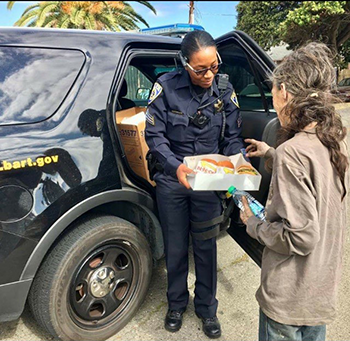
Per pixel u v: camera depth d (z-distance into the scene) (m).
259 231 1.13
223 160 1.61
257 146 1.65
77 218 1.79
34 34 1.69
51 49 1.69
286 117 1.12
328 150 1.07
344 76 15.67
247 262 2.66
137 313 2.12
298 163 1.02
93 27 13.62
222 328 2.00
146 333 1.97
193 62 1.47
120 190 1.81
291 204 1.01
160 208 1.81
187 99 1.60
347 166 1.09
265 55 1.96
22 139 1.53
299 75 1.08
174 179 1.72
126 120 2.07
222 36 2.19
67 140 1.63
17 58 1.62
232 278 2.47
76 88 1.71
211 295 1.94
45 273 1.65
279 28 14.63
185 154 1.70
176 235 1.83
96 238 1.73
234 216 2.15
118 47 1.88
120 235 1.83
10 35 1.63
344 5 12.89
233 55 2.26
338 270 1.14
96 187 1.71
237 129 1.80
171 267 1.91
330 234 1.10
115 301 1.93
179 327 1.98
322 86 1.08
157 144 1.62
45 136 1.58
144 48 2.02
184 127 1.63
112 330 1.92
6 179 1.46
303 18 12.87
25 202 1.51
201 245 1.86
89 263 1.78
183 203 1.78
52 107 1.64
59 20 13.78
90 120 1.72
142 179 1.95
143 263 2.00
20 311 1.61
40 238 1.56
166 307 2.18
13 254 1.51
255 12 17.31
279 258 1.13
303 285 1.09
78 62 1.75
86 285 1.79
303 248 1.01
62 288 1.66
